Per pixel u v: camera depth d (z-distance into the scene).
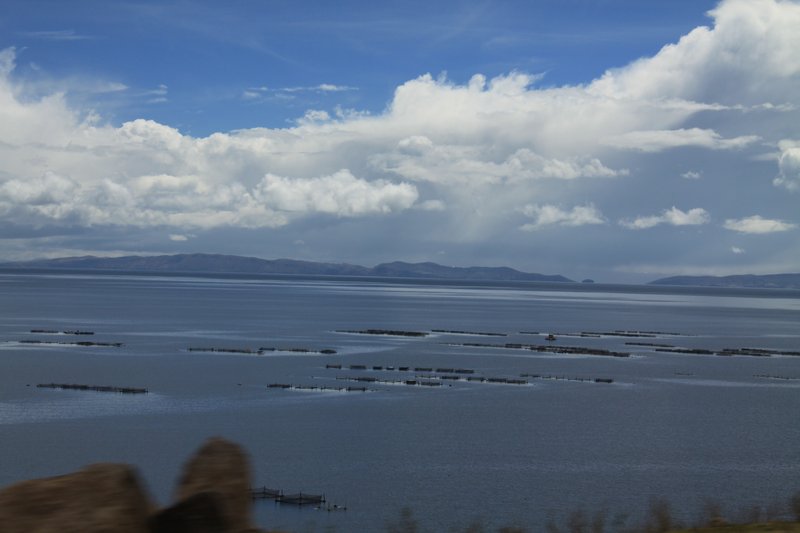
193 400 79.81
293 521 42.03
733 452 61.75
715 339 169.38
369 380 96.06
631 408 81.19
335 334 156.38
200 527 8.18
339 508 45.00
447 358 120.94
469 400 83.81
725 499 47.16
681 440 66.00
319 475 52.59
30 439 60.91
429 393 87.75
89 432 63.84
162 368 102.00
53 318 179.88
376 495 47.94
